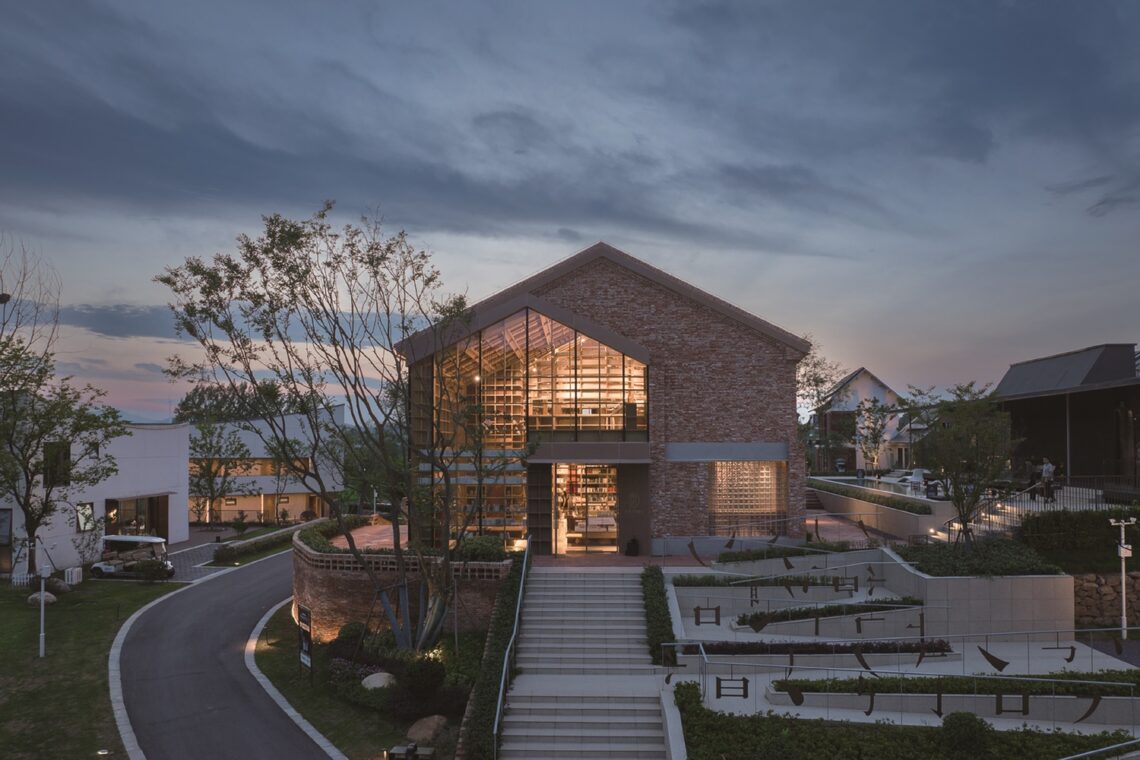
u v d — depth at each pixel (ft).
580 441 108.17
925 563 89.45
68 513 141.38
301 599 101.30
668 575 92.58
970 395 102.78
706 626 85.71
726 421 109.29
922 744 58.90
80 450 144.66
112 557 143.13
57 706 76.64
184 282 83.05
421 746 66.23
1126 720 63.77
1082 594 87.56
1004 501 102.78
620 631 82.38
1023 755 57.36
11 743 69.00
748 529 108.47
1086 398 127.54
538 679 74.54
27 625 102.37
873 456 208.13
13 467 121.90
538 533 108.78
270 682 83.76
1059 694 65.51
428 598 89.15
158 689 81.56
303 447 221.46
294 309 85.35
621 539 109.19
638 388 109.19
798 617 82.79
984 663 75.72
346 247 87.71
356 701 76.23
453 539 99.50
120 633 100.42
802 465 108.47
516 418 108.47
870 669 71.05
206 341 84.07
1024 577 83.92
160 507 175.42
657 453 107.65
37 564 133.49
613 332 107.65
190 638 98.99
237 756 66.64
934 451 93.45
